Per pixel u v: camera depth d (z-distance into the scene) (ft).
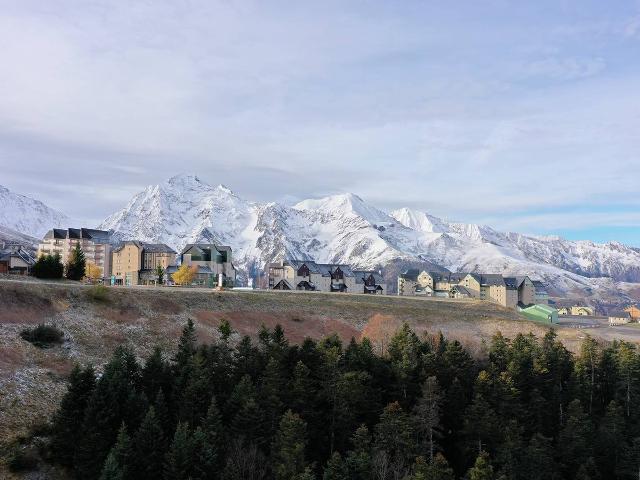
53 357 243.40
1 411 194.80
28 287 286.66
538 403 272.72
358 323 451.94
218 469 184.65
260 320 395.14
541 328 511.40
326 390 237.04
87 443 181.98
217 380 235.61
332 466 189.88
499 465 230.68
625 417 286.87
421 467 191.72
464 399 259.19
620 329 638.12
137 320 314.96
